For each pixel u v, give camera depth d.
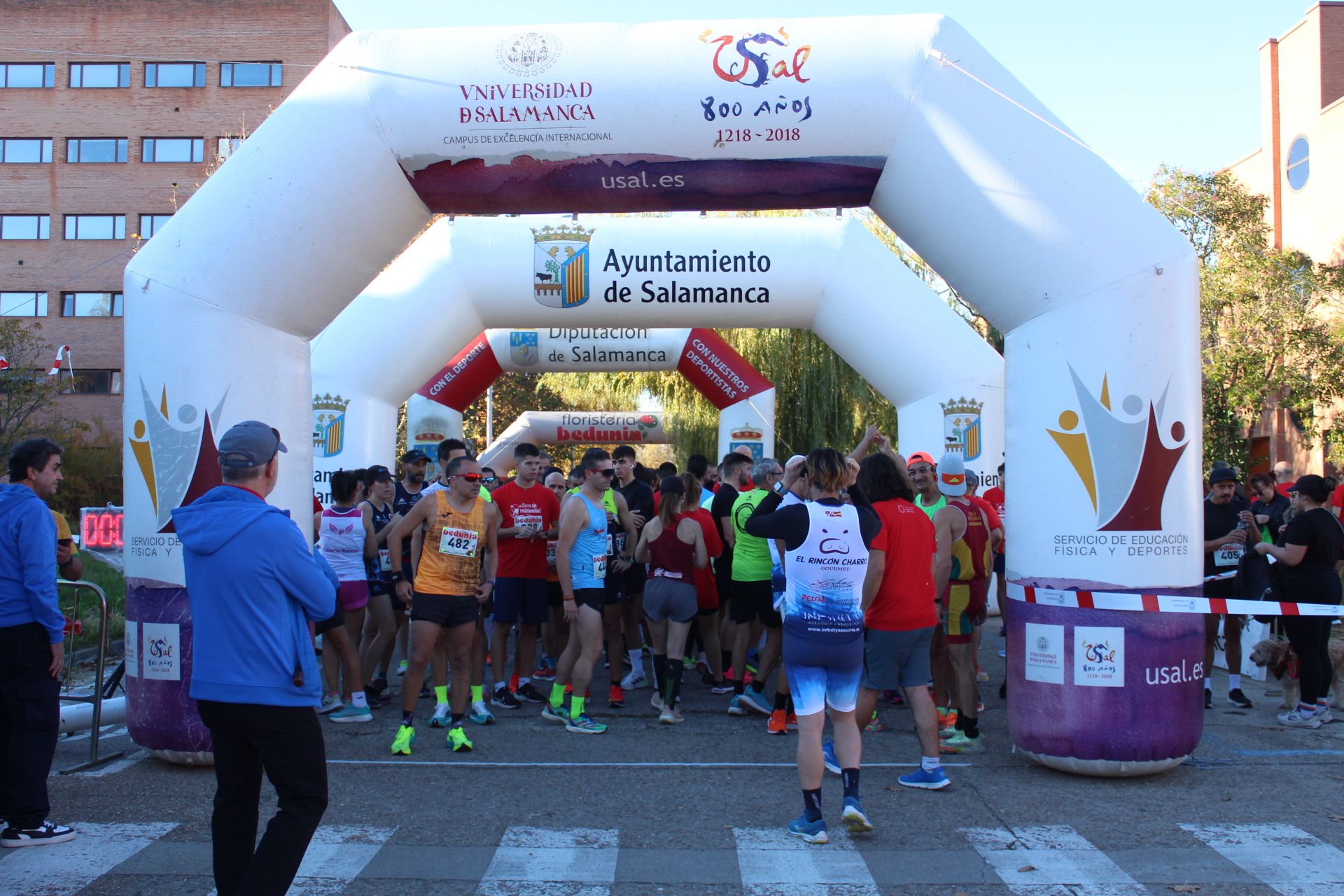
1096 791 5.62
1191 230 22.77
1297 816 5.18
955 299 20.78
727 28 6.13
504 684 7.90
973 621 6.59
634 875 4.40
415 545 7.39
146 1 38.06
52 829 4.75
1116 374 5.77
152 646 6.00
